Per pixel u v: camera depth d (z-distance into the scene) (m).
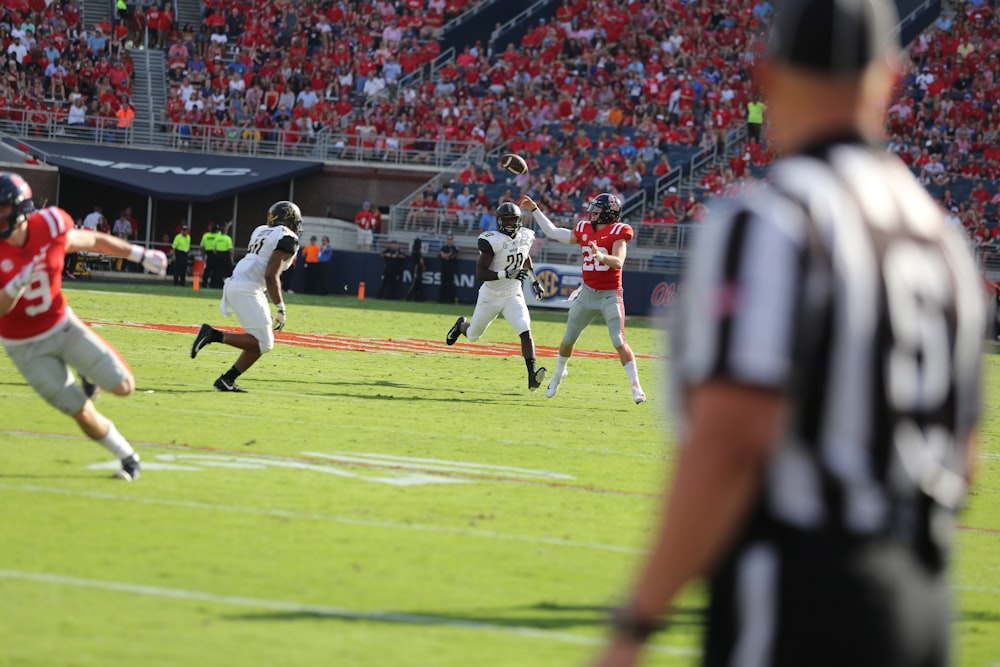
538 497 29.28
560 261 132.25
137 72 160.12
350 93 159.25
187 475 29.33
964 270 8.42
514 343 84.44
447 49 167.62
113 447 28.03
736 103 148.38
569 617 19.12
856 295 7.62
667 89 151.12
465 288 136.00
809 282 7.51
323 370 58.00
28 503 25.31
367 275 139.38
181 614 18.30
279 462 31.92
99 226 142.62
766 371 7.36
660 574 7.55
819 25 7.99
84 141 151.62
